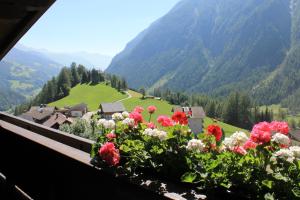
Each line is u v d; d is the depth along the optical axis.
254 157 1.74
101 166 2.26
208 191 1.74
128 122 2.48
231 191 1.69
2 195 4.00
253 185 1.62
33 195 3.38
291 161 1.63
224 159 1.79
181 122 2.36
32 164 3.34
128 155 2.31
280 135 1.74
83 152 2.70
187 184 1.90
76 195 2.57
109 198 2.22
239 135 1.88
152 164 2.07
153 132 2.19
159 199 1.83
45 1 2.35
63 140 3.17
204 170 1.84
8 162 4.07
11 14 2.43
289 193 1.54
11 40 3.00
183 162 1.98
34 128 3.92
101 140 2.51
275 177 1.58
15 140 3.78
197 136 2.13
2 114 5.22
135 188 2.01
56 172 2.85
